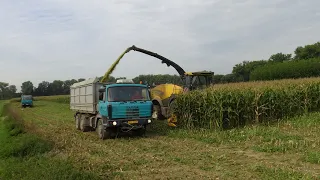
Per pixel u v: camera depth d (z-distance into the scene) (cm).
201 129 1413
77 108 1809
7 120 2292
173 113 1558
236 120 1461
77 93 1800
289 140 1092
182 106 1523
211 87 1542
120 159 965
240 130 1344
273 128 1334
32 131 1603
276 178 705
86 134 1555
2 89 13050
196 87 1759
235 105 1442
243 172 771
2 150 1168
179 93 1572
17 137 1494
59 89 12938
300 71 4547
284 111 1652
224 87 1614
